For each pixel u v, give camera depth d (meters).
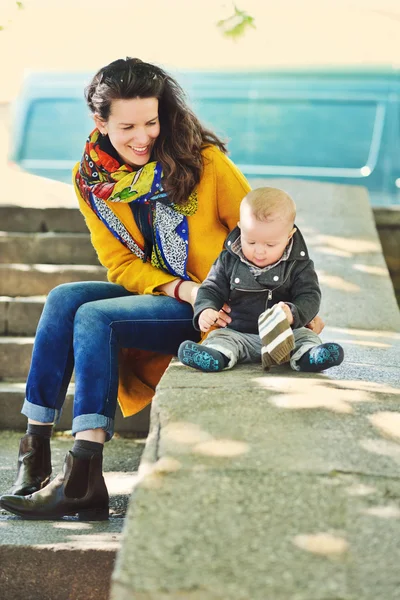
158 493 2.14
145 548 1.92
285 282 3.03
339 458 2.31
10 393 4.80
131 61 3.18
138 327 3.16
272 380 2.90
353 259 5.19
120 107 3.08
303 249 3.04
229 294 3.10
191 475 2.21
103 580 2.67
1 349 5.02
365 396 2.76
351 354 3.61
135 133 3.12
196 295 3.11
